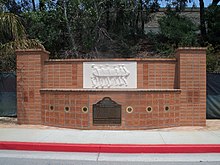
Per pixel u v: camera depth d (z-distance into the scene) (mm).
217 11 22047
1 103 13734
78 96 10773
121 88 11914
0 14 13250
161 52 21984
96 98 10664
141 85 11930
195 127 11211
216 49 20984
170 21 22828
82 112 10703
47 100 11469
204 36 22266
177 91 11266
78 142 8750
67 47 20922
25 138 9281
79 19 20156
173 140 8969
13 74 13711
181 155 7914
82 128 10688
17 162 7215
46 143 8570
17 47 13461
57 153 8141
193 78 11461
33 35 20156
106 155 7918
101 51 21312
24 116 11828
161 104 10938
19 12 23641
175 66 11977
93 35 20562
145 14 24422
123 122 10594
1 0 16281
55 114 11242
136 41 23781
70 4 20203
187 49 11484
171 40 22875
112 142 8742
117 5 21359
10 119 13109
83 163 7113
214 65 16266
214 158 7602
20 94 11914
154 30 28859
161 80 11961
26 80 11883
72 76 12195
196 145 8320
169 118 11086
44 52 12289
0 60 14133
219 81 13070
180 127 11188
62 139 9148
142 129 10672
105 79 12047
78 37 20766
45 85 12320
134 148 8188
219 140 8969
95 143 8609
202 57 11508
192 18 26828
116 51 21656
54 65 12305
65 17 19766
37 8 25000
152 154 8023
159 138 9250
